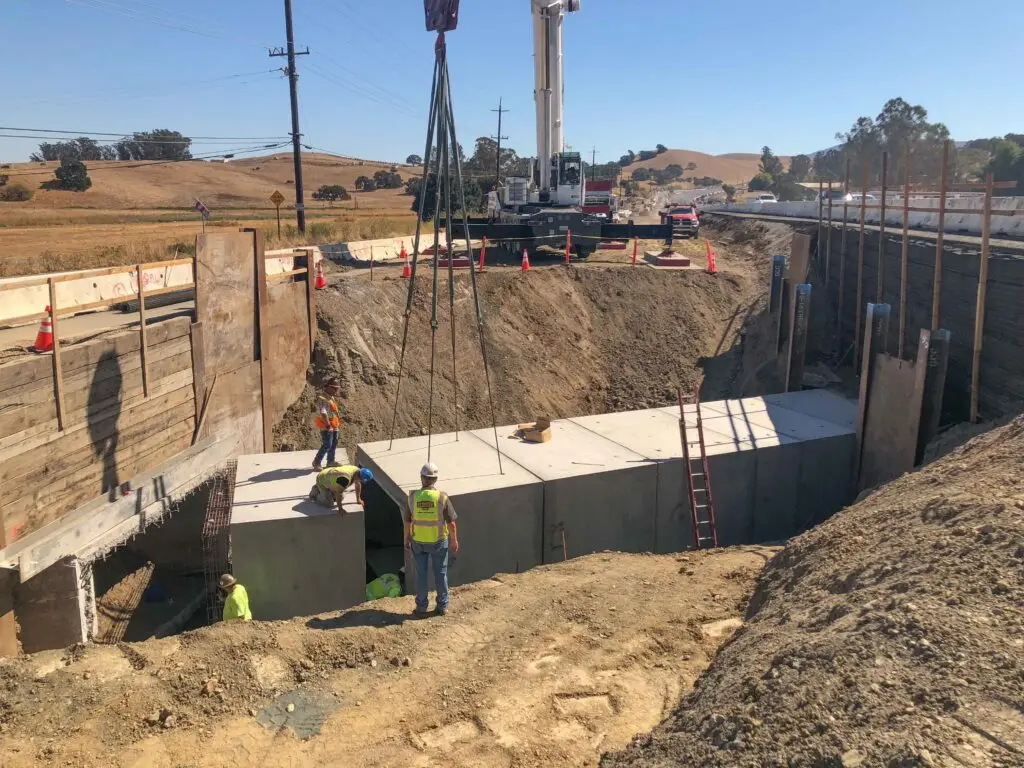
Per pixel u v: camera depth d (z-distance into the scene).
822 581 7.41
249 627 7.64
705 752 4.84
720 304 25.86
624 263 29.70
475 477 12.27
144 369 12.62
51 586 9.51
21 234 37.22
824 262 23.47
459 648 7.45
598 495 12.58
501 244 31.69
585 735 6.07
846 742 4.23
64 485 10.89
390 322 20.50
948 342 13.60
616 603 8.52
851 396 18.27
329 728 6.17
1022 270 12.72
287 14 30.92
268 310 16.61
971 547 6.27
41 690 6.40
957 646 4.82
